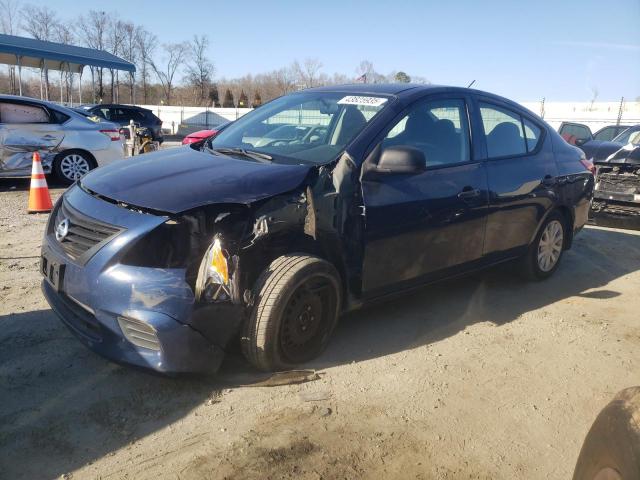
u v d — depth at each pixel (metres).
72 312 3.15
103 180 3.38
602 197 8.09
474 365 3.64
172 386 3.16
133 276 2.86
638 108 24.77
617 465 1.77
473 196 4.20
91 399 3.01
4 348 3.52
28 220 7.06
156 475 2.47
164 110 33.81
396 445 2.77
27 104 9.35
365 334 4.01
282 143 3.98
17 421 2.79
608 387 3.46
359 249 3.53
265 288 3.12
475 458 2.72
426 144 4.02
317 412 2.99
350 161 3.50
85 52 23.88
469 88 4.56
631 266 6.23
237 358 3.47
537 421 3.06
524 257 5.10
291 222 3.29
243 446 2.69
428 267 4.03
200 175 3.31
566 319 4.53
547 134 5.27
